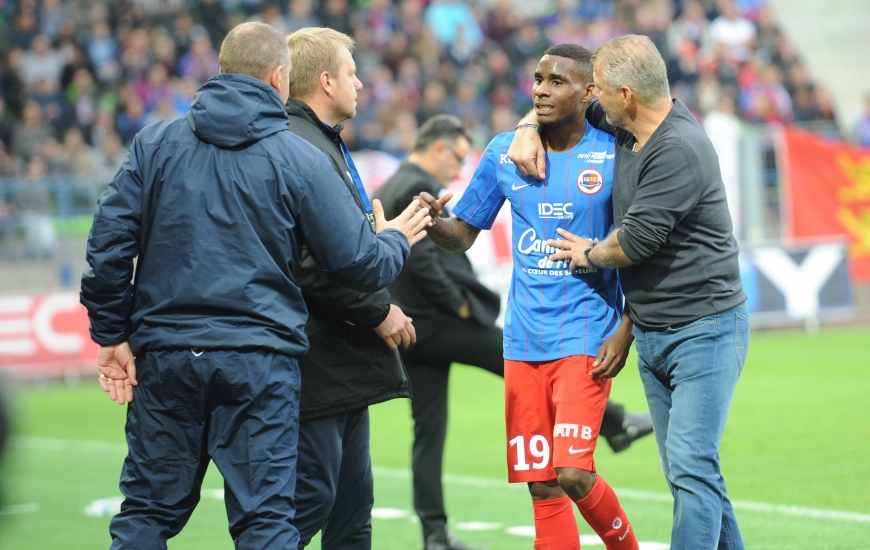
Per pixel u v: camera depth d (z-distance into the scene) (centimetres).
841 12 6775
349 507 1174
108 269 981
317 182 991
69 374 3675
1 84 4741
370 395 1112
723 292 1054
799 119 5428
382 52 5344
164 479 992
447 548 1438
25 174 4294
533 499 1177
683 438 1044
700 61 5575
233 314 977
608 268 1090
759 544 1383
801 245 4156
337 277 1014
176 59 5012
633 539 1155
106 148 4334
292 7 5109
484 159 1195
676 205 1025
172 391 980
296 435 1007
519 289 1169
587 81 1110
